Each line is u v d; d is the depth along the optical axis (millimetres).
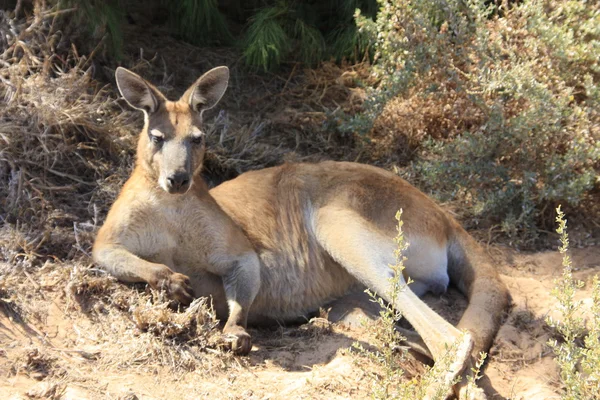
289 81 8992
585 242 7031
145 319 5086
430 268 6031
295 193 6102
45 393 4414
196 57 9031
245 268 5613
